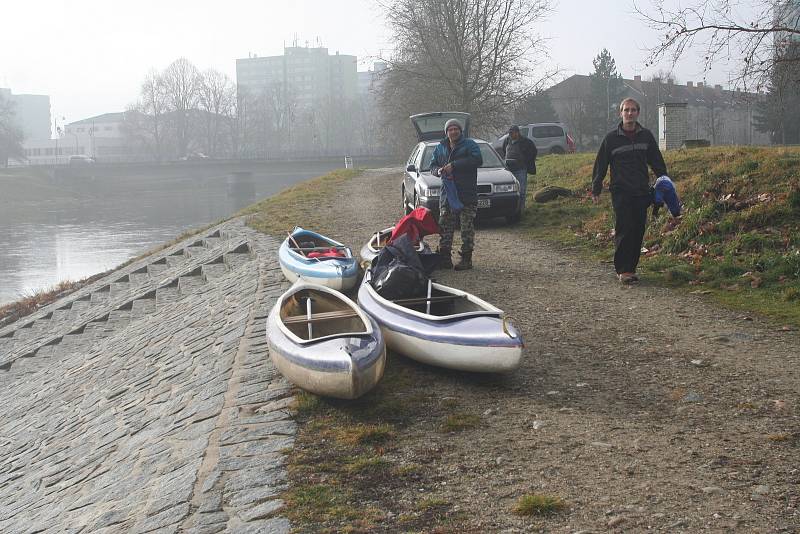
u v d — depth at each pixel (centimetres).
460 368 727
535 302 1002
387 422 633
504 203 1612
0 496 903
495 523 458
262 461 573
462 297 829
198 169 10512
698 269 1116
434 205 1599
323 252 1284
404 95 4941
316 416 657
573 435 587
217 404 746
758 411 619
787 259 1055
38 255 4959
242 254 1816
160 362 1184
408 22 4747
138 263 2453
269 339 771
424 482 519
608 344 819
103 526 565
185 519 505
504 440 584
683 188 1470
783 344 791
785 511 455
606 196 1742
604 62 9375
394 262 890
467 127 2688
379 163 9512
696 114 9231
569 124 10356
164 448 695
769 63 1411
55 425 1160
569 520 457
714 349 787
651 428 595
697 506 466
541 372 741
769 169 1377
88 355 1603
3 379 1709
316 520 473
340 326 829
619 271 1091
